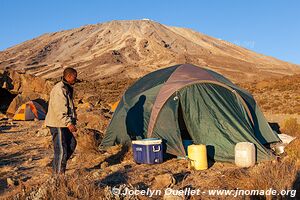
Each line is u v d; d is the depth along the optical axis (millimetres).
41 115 18594
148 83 7867
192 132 6844
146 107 7305
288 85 26516
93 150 7387
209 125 6777
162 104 7047
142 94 7562
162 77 7656
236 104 7168
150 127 6992
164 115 6988
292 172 4508
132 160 6680
